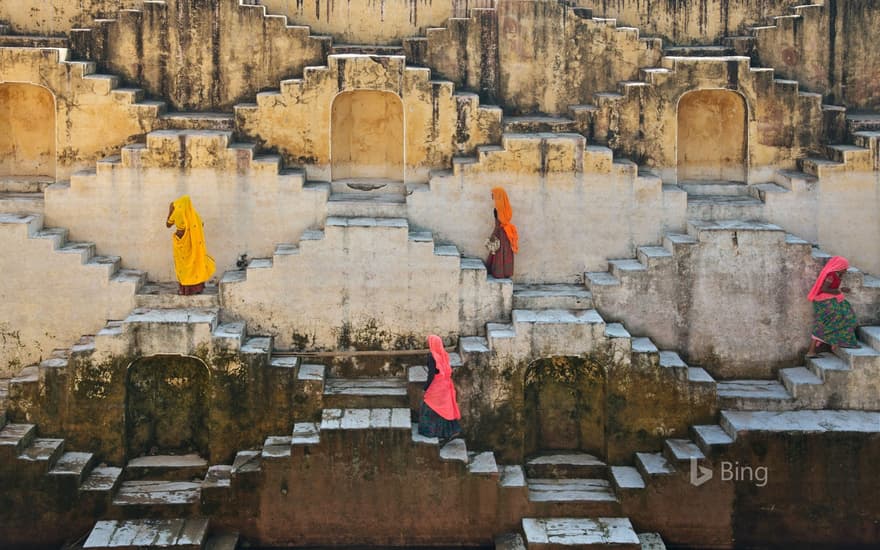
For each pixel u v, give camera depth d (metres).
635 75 18.48
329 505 15.73
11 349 16.86
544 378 16.88
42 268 16.69
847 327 16.62
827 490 15.77
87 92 17.53
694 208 17.73
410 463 15.68
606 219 17.69
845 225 17.86
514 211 17.61
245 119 17.72
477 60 18.33
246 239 17.50
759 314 17.16
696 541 15.88
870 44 18.80
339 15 18.84
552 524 15.61
